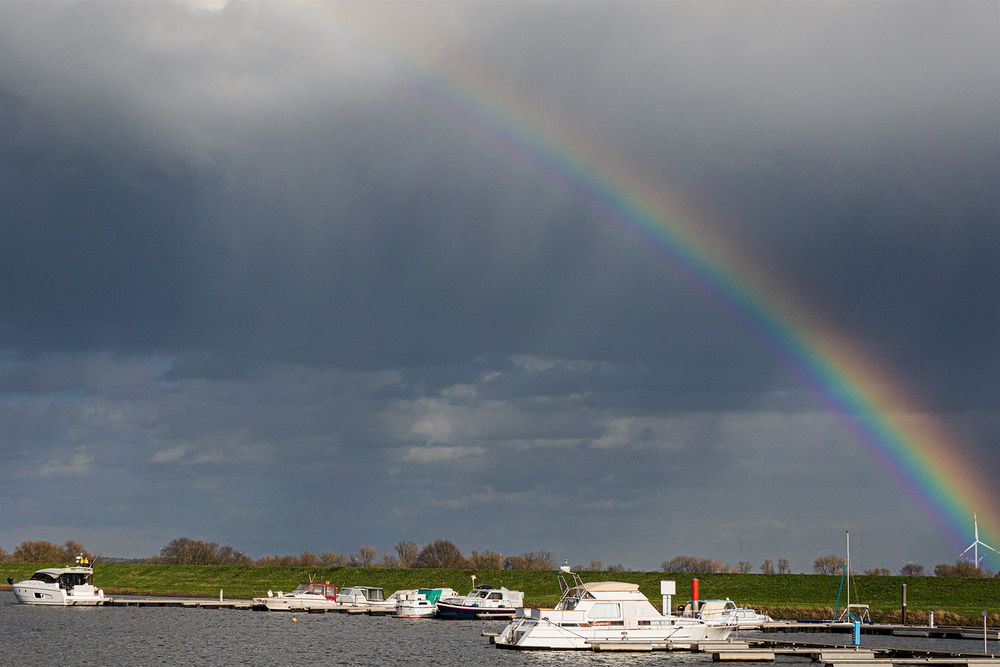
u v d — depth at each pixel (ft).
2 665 320.09
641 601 343.87
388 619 499.51
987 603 516.32
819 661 320.70
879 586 551.59
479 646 366.02
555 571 651.25
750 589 572.92
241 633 418.72
